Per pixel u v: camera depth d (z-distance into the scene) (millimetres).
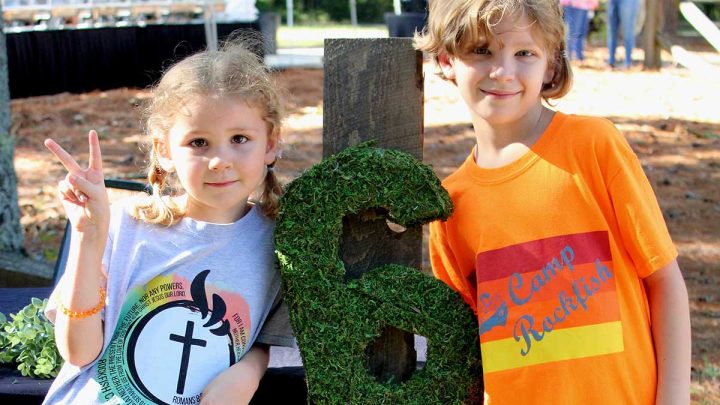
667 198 6895
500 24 2033
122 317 2145
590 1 12594
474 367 2199
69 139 8805
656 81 11273
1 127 5008
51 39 11148
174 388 2104
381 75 2381
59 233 6078
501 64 2051
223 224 2203
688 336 2051
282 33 21609
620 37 15133
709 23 10648
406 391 2182
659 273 2047
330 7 28312
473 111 2154
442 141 8516
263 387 2355
